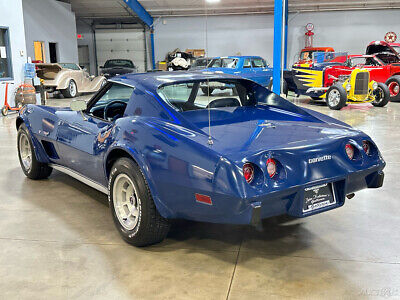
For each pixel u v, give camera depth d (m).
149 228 2.36
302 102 12.45
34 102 10.28
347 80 10.39
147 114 2.56
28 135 3.72
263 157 2.04
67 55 19.83
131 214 2.49
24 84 10.25
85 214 3.07
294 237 2.65
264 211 2.12
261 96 3.12
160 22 23.11
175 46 23.28
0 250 2.47
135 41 24.36
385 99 10.75
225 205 2.01
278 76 8.67
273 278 2.12
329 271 2.19
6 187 3.75
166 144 2.23
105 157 2.62
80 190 3.66
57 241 2.60
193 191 2.10
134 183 2.37
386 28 20.36
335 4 20.31
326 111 9.98
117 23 24.38
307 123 2.72
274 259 2.34
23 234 2.71
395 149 5.28
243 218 2.02
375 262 2.29
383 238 2.62
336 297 1.93
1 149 5.53
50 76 13.99
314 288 2.02
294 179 2.12
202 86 2.86
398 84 11.64
